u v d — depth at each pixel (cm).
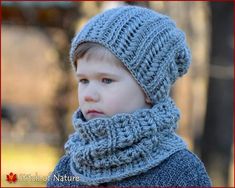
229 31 635
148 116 219
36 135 1028
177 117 229
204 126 658
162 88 228
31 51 1220
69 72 686
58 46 686
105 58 220
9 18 740
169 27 236
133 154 216
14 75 1254
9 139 1026
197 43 784
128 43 222
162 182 218
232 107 647
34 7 686
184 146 229
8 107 1095
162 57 229
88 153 219
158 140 221
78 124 223
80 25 664
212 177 650
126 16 229
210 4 641
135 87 223
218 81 643
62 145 696
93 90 220
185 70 243
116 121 216
